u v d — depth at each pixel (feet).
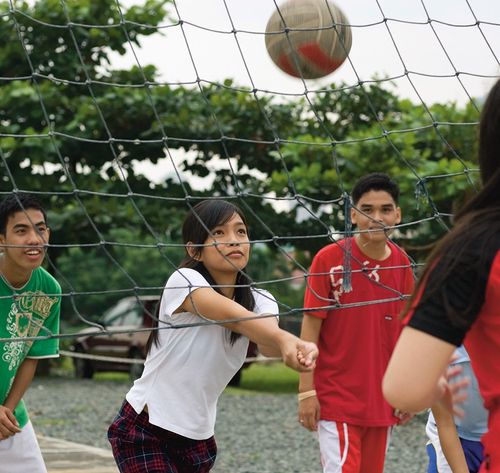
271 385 83.20
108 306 140.87
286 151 68.69
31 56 78.28
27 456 21.79
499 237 10.76
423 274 11.07
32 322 20.71
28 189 76.79
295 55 20.52
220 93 78.43
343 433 22.45
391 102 75.87
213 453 19.70
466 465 18.99
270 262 117.19
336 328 22.68
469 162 60.59
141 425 18.94
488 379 11.31
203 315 17.60
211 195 79.97
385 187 22.68
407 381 10.69
